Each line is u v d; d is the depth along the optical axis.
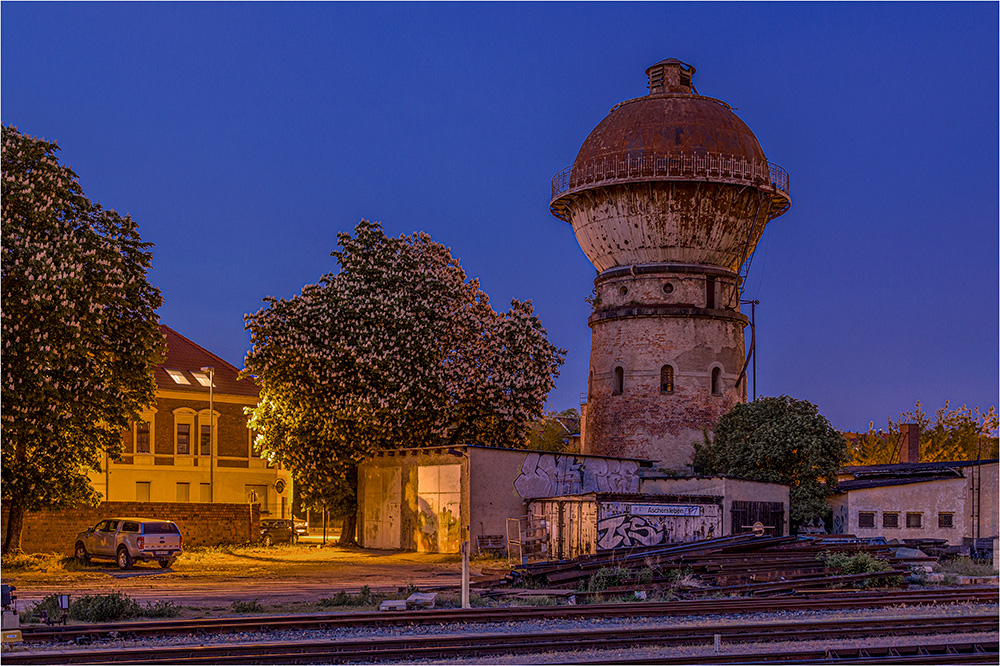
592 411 53.53
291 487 61.44
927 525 46.53
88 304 34.81
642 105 52.44
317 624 19.27
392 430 45.72
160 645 17.08
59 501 35.56
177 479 57.19
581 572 28.83
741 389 52.31
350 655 15.90
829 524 47.59
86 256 35.22
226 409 59.47
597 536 38.34
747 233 51.88
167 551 34.91
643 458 50.38
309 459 46.50
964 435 65.88
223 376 60.75
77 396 34.56
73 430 35.47
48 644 17.33
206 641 17.59
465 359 48.25
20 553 35.75
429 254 49.19
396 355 45.56
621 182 50.56
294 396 45.81
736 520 43.47
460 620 20.41
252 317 46.22
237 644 16.50
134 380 37.25
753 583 28.59
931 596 24.91
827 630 18.69
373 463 46.78
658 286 51.41
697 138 50.62
